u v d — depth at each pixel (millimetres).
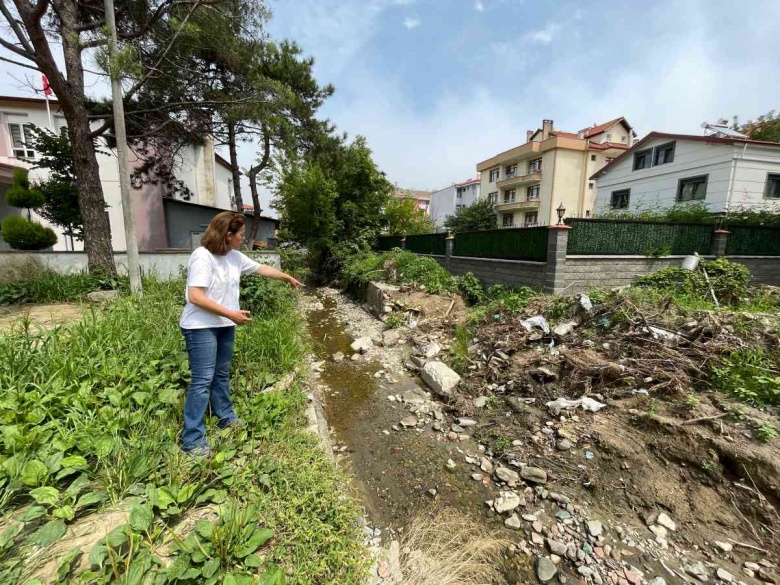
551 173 25531
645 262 7160
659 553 2396
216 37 7887
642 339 4250
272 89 9094
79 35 6801
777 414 2967
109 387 2734
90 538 1587
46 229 8891
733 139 12227
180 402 2750
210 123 11258
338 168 14883
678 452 2949
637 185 16266
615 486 2885
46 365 2797
